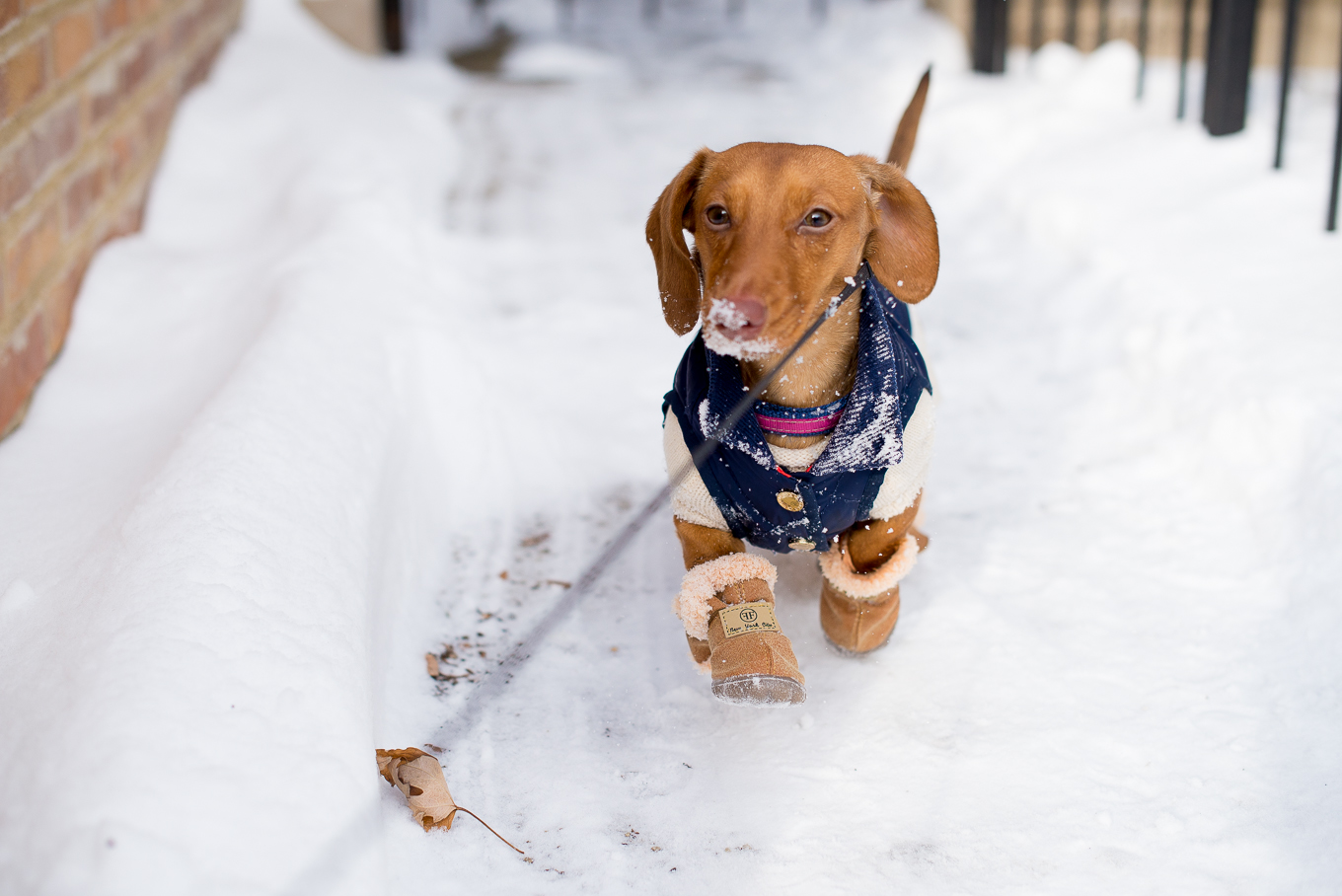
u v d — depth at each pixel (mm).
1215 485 1431
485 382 1591
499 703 1233
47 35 1447
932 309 1820
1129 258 1733
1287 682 1229
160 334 1510
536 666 1272
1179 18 2717
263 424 1261
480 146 2479
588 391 1649
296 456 1247
